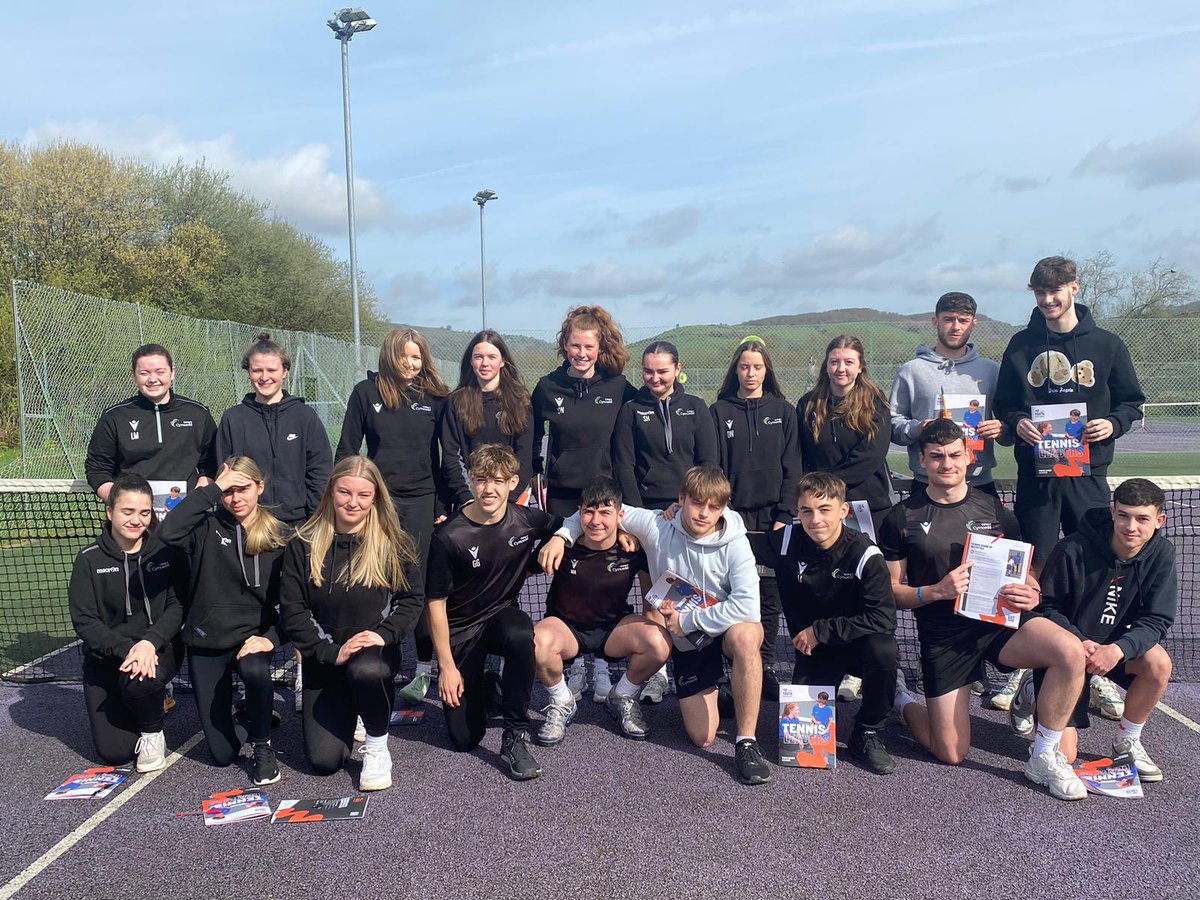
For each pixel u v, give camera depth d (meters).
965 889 2.86
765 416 5.02
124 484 3.99
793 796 3.57
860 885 2.89
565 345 5.13
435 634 3.99
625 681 4.25
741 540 4.10
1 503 6.57
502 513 4.13
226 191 34.00
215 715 3.92
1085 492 4.58
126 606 3.98
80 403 11.47
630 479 4.94
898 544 4.16
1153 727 4.25
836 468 4.88
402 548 3.99
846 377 4.78
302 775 3.88
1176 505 8.65
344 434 5.00
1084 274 30.41
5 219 24.77
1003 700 4.56
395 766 3.94
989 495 4.40
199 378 14.46
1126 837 3.19
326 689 3.88
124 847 3.22
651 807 3.48
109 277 26.05
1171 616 3.74
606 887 2.89
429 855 3.12
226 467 3.94
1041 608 3.97
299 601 3.83
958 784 3.68
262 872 3.02
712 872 2.98
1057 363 4.62
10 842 3.27
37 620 6.44
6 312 15.22
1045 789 3.62
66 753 4.14
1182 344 17.67
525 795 3.60
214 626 3.87
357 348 17.52
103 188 26.34
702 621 3.98
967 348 5.11
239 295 32.06
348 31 17.06
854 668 4.08
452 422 5.02
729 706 4.55
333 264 36.03
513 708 3.90
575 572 4.29
